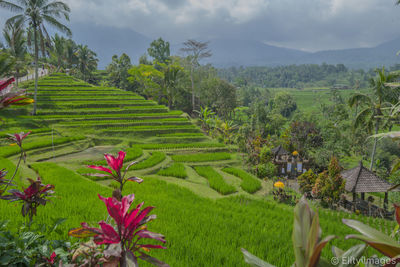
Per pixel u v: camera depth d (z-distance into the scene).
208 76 91.69
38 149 27.64
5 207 8.74
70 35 35.16
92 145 33.72
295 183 27.56
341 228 13.75
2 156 23.66
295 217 1.66
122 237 2.62
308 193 22.56
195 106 78.31
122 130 38.78
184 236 9.01
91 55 94.19
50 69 73.94
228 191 20.59
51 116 39.91
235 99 75.50
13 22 31.89
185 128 43.19
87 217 9.07
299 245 1.56
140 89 81.56
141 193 17.16
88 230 2.61
